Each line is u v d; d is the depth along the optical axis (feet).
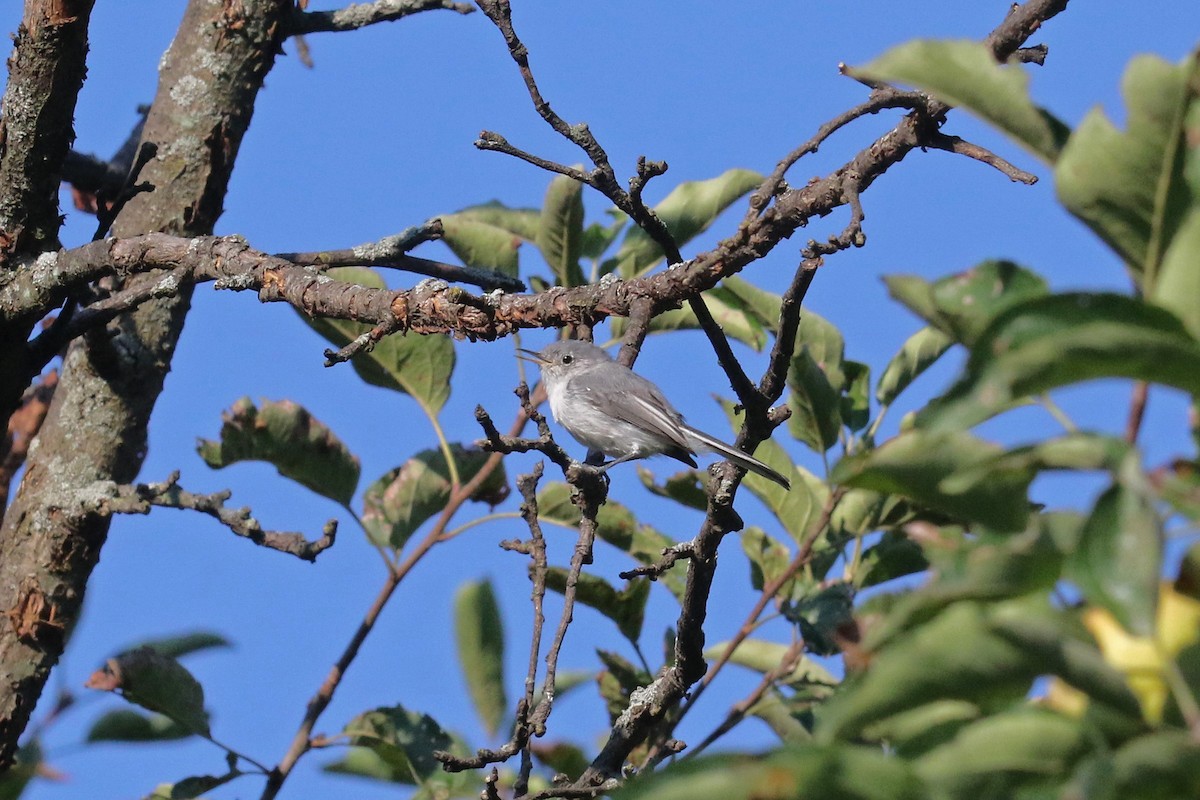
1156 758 11.10
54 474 40.27
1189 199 13.52
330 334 41.78
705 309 29.17
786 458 39.58
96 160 49.19
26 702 38.70
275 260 33.04
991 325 12.29
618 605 39.42
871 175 27.84
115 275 35.81
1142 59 13.57
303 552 36.50
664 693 32.42
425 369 42.22
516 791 28.12
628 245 41.45
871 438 39.65
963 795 12.19
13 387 38.06
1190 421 13.08
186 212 43.27
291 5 44.62
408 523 41.57
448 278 37.73
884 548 38.93
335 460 40.88
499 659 38.11
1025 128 15.67
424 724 38.50
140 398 41.42
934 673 12.66
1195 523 12.17
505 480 42.34
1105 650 12.53
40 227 36.88
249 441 40.32
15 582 39.17
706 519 30.27
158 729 37.76
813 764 11.78
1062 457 12.57
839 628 19.65
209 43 43.96
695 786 11.88
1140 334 11.80
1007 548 13.28
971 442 13.73
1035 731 12.26
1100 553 11.75
